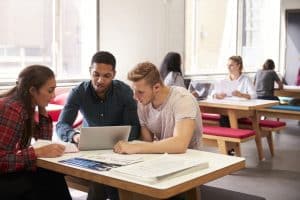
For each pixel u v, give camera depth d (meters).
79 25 5.33
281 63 9.31
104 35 5.36
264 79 6.87
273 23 9.30
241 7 8.27
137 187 1.53
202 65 7.38
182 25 6.65
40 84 2.04
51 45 5.07
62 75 5.20
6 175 1.96
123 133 2.13
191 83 5.16
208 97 5.11
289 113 5.70
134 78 2.13
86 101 2.62
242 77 5.34
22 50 4.80
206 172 1.68
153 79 2.14
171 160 1.78
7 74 4.68
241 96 5.12
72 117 2.60
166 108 2.24
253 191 3.68
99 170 1.70
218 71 7.75
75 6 5.27
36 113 2.19
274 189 3.74
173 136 2.10
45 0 4.96
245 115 4.73
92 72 2.51
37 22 4.91
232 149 4.44
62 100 4.43
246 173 4.23
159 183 1.53
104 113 2.63
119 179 1.58
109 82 2.53
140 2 5.79
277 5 9.24
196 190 2.00
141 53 5.88
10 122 1.94
